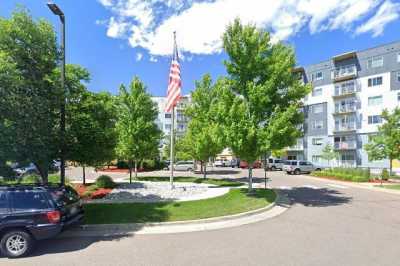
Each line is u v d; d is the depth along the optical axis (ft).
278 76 47.75
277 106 47.24
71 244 25.12
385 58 148.36
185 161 143.54
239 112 45.60
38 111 30.63
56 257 21.84
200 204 40.24
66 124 39.27
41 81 32.60
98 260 21.08
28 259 21.47
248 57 48.91
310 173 109.70
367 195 54.60
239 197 45.80
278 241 25.31
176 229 30.01
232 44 49.32
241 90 50.06
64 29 36.22
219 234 27.94
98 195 48.49
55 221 23.04
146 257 21.59
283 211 39.22
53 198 23.84
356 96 157.89
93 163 44.93
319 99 174.40
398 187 66.28
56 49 34.96
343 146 159.53
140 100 71.10
